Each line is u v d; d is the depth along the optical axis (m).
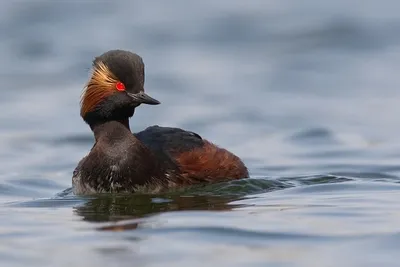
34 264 10.39
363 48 29.48
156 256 10.56
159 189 14.18
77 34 31.05
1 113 22.55
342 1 35.69
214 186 14.34
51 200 14.13
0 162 18.12
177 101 23.56
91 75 14.44
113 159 14.21
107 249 10.88
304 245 10.93
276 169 16.92
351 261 10.32
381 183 14.77
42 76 26.33
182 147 14.61
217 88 24.92
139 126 21.05
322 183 14.85
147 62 27.83
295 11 34.22
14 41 30.05
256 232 11.46
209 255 10.59
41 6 34.31
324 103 23.20
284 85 25.30
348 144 19.25
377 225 11.73
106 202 13.70
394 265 10.16
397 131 20.31
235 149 18.94
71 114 22.42
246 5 35.41
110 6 35.31
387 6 34.47
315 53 28.95
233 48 29.77
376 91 24.41
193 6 35.50
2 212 13.20
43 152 19.05
